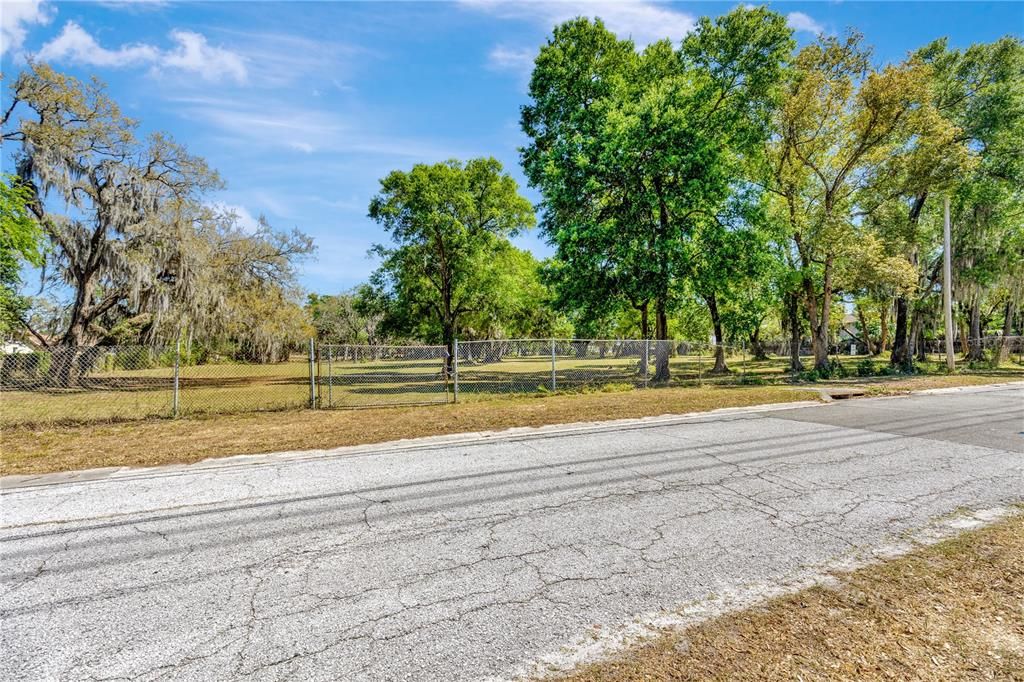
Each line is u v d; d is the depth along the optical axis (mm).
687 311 27812
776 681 2227
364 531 4180
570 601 3012
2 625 2824
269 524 4355
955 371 21516
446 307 34594
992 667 2312
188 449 7270
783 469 6012
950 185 20047
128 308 22594
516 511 4613
